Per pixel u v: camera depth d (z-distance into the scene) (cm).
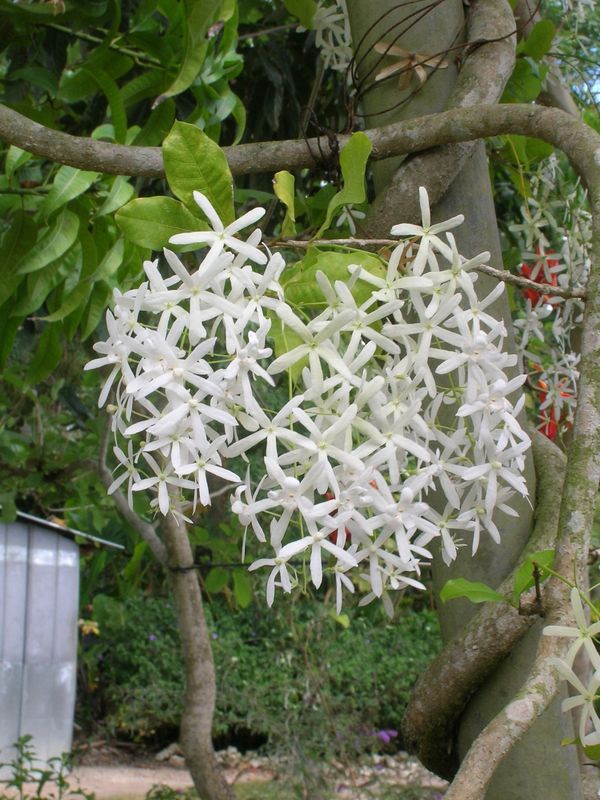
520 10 83
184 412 36
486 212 59
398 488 39
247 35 105
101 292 81
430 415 43
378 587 38
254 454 144
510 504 54
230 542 126
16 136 55
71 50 106
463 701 53
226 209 43
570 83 107
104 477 116
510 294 87
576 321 84
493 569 54
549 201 86
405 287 40
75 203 75
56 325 83
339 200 45
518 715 30
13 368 152
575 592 33
